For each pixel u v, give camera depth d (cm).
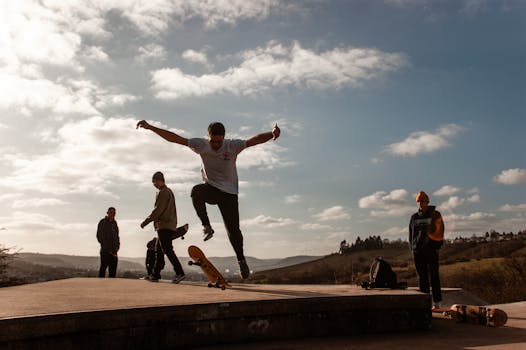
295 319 553
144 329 467
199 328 500
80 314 430
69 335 423
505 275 2806
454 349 496
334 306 573
